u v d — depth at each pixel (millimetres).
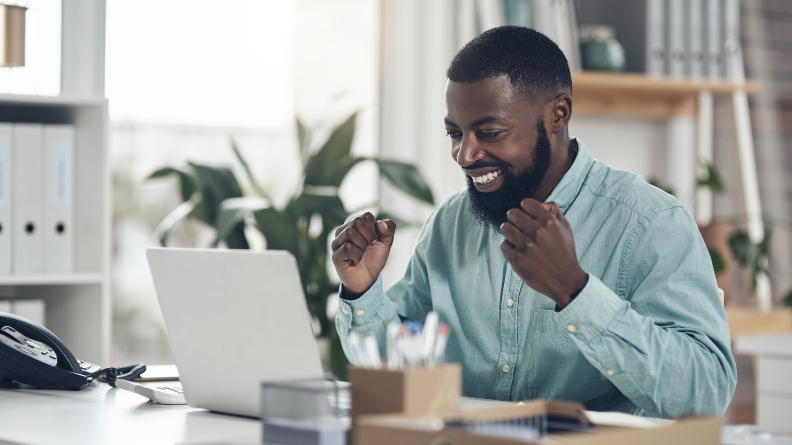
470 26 2928
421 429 681
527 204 1003
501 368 1359
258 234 2576
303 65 3154
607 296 1023
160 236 2424
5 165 1937
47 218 1987
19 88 2262
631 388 1079
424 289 1537
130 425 1052
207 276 1041
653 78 2801
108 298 1994
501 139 1250
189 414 1131
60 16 2234
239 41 3086
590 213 1328
